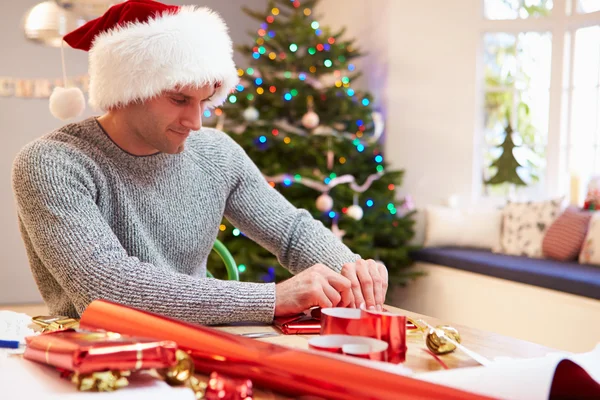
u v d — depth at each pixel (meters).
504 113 4.98
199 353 0.75
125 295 1.13
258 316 1.14
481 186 5.02
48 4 3.07
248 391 0.67
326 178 4.30
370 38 5.21
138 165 1.38
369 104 4.83
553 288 3.61
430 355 0.93
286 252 1.53
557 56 4.80
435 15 4.94
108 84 1.28
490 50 4.96
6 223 5.08
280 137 4.43
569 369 0.68
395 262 4.52
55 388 0.67
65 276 1.15
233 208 1.59
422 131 4.98
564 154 4.85
